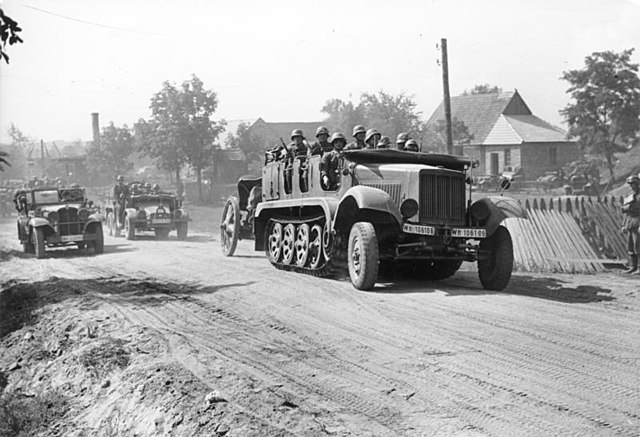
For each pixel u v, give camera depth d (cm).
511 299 1038
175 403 641
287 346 809
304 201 1298
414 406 605
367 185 1166
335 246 1215
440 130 5241
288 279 1264
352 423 572
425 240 1096
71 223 1964
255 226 1562
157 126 4775
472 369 693
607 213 1511
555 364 702
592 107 3438
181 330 915
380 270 1367
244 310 1020
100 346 869
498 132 5175
